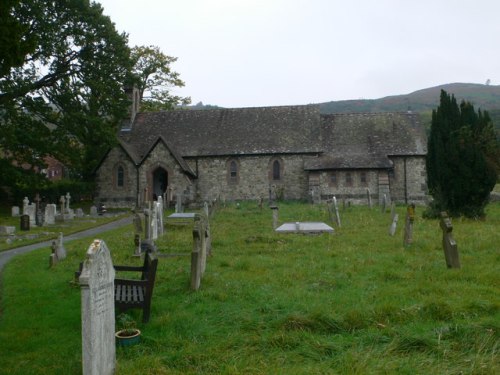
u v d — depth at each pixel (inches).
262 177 1690.5
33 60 1392.7
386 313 312.7
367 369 240.7
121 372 254.5
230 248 625.6
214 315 335.0
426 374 237.3
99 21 1457.9
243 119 1825.8
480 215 874.8
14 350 300.8
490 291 362.0
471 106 935.0
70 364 271.0
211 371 252.8
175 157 1600.6
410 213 600.7
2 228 944.9
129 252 612.4
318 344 272.4
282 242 663.8
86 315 227.1
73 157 1536.7
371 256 529.7
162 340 294.0
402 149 1656.0
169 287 418.6
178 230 881.5
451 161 864.9
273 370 246.1
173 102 2247.8
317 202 1603.1
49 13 1413.6
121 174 1657.2
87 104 1509.6
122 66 1558.8
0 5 498.9
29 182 1444.4
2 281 504.4
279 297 363.3
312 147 1679.4
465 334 277.1
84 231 1024.9
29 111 1471.5
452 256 448.1
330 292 377.1
